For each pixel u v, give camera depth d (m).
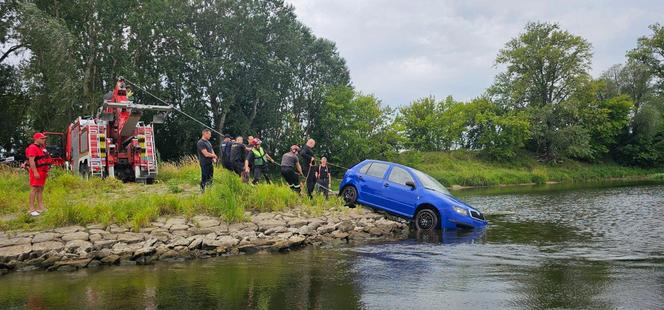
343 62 59.34
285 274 7.36
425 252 9.09
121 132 17.47
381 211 13.32
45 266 7.98
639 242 9.95
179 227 9.97
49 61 28.08
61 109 29.16
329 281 6.86
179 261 8.52
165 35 38.75
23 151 34.22
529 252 8.95
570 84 61.62
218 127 45.69
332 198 13.81
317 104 55.44
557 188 36.25
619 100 66.25
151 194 12.45
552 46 62.09
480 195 28.31
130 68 35.41
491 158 63.72
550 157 64.31
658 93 68.38
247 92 45.00
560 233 11.42
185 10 42.16
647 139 67.25
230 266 8.02
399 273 7.31
